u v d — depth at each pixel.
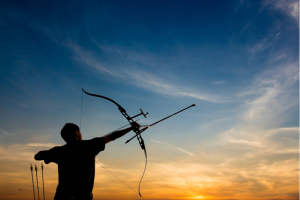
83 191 2.74
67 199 2.67
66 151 2.91
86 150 2.93
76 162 2.83
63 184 2.77
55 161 2.93
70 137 3.12
